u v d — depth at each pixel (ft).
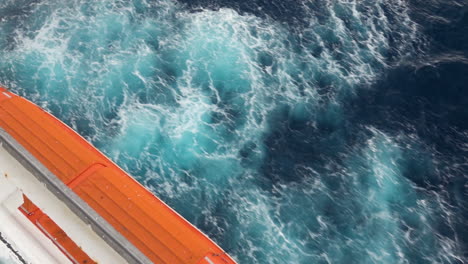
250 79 258.78
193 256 178.70
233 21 281.54
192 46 270.05
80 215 183.01
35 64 258.57
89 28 274.98
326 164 232.73
